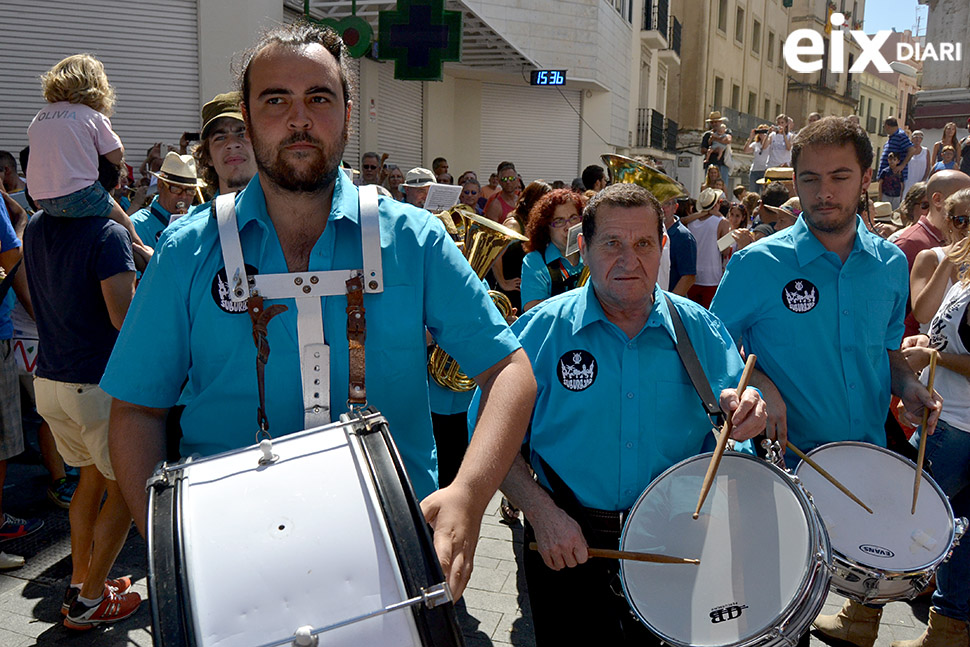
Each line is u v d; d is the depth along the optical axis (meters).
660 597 1.86
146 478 1.41
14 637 3.05
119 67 9.05
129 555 3.77
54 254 2.95
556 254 4.15
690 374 2.12
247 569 1.15
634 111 22.53
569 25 16.62
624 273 2.10
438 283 1.49
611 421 2.18
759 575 1.82
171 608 1.12
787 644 1.73
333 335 1.43
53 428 3.09
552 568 2.00
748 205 9.15
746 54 33.88
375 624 1.12
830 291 2.55
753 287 2.61
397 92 14.06
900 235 4.15
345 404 1.44
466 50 15.06
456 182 17.06
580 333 2.22
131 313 1.48
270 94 1.38
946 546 2.14
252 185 1.48
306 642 1.09
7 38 8.49
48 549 3.79
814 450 2.40
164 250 1.46
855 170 2.45
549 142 18.47
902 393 2.60
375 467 1.25
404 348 1.47
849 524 2.22
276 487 1.25
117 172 3.15
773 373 2.62
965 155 11.52
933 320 2.98
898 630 3.22
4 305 3.68
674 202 5.60
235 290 1.41
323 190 1.44
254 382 1.45
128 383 1.46
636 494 2.16
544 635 2.16
